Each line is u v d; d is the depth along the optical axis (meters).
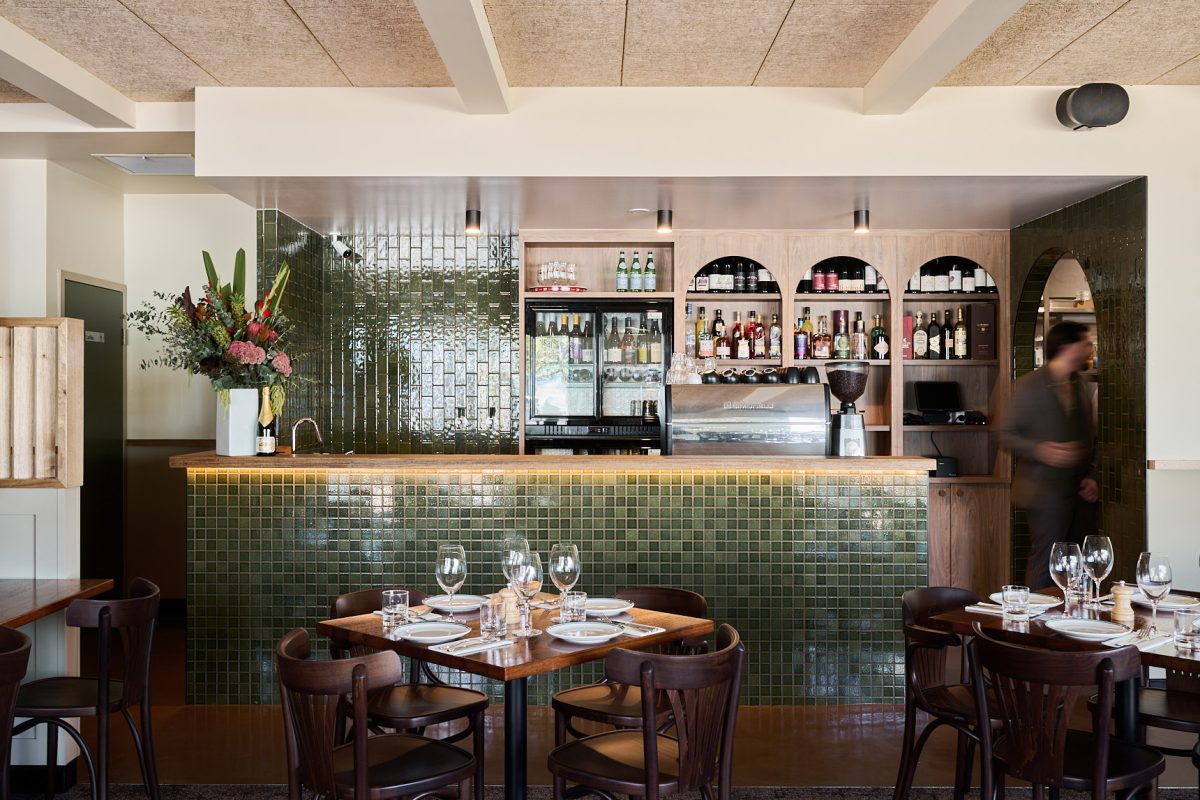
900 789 3.24
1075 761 2.63
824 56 4.02
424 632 2.84
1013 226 5.96
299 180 4.52
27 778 3.70
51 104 4.26
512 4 3.47
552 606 3.25
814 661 4.68
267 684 4.68
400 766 2.62
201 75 4.25
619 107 4.43
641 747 2.78
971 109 4.44
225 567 4.68
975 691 2.79
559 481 4.65
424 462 4.53
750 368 6.34
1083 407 4.60
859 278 6.38
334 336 6.31
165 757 3.98
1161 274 4.47
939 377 6.52
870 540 4.68
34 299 5.07
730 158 4.43
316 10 3.54
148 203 6.52
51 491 3.89
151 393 6.60
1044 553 4.62
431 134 4.42
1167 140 4.46
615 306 6.24
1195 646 2.63
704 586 4.66
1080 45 3.91
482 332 6.32
